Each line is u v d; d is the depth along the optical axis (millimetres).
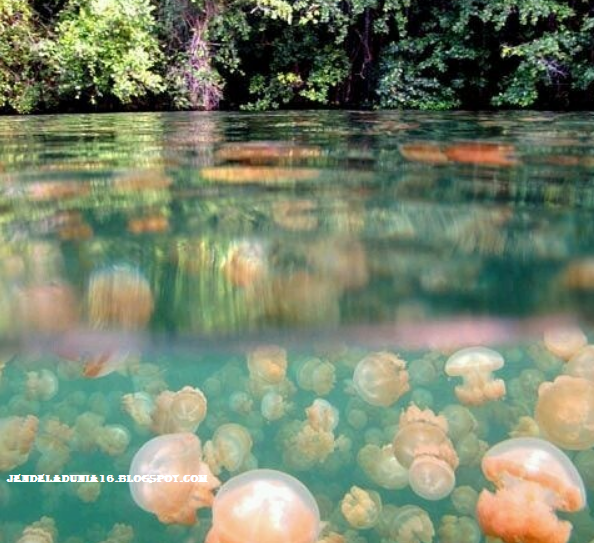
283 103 9367
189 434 2283
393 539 2047
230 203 2076
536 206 2014
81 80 7918
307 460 2447
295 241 1685
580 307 1399
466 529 2066
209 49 8867
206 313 1403
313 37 9141
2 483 2289
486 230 1764
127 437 2535
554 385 2172
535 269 1505
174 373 2506
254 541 1805
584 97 8375
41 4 8484
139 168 2762
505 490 1889
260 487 1913
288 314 1399
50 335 1404
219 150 3398
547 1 7918
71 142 3875
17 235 1715
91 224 1827
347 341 1479
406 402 2586
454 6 8570
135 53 7867
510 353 2344
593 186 2309
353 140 3895
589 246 1637
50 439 2430
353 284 1427
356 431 2578
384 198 2139
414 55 9062
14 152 3344
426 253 1604
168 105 8750
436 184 2371
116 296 1378
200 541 2090
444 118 6145
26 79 8109
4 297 1359
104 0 7652
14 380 2400
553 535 1807
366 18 9047
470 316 1396
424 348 1894
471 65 9039
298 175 2580
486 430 2488
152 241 1681
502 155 3107
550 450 1991
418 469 2227
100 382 2504
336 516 2150
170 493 2111
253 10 8344
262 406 2652
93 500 2225
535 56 7914
